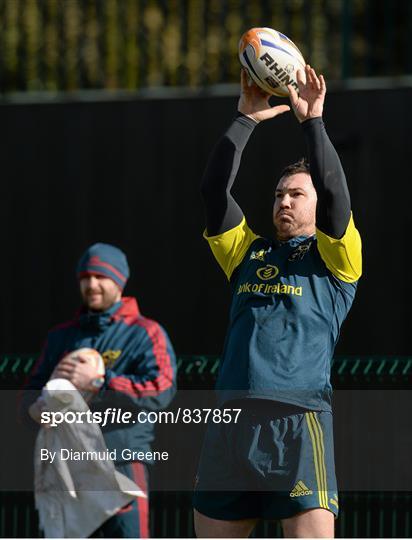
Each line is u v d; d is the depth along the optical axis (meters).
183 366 24.16
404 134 27.48
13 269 30.62
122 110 29.97
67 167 30.33
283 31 31.03
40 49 33.03
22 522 25.67
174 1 32.56
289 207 16.45
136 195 29.75
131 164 29.84
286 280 15.84
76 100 30.33
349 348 27.75
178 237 29.34
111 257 18.30
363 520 24.56
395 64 30.58
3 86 33.22
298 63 17.00
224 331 28.73
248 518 15.74
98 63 32.41
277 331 15.55
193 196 29.25
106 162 30.03
